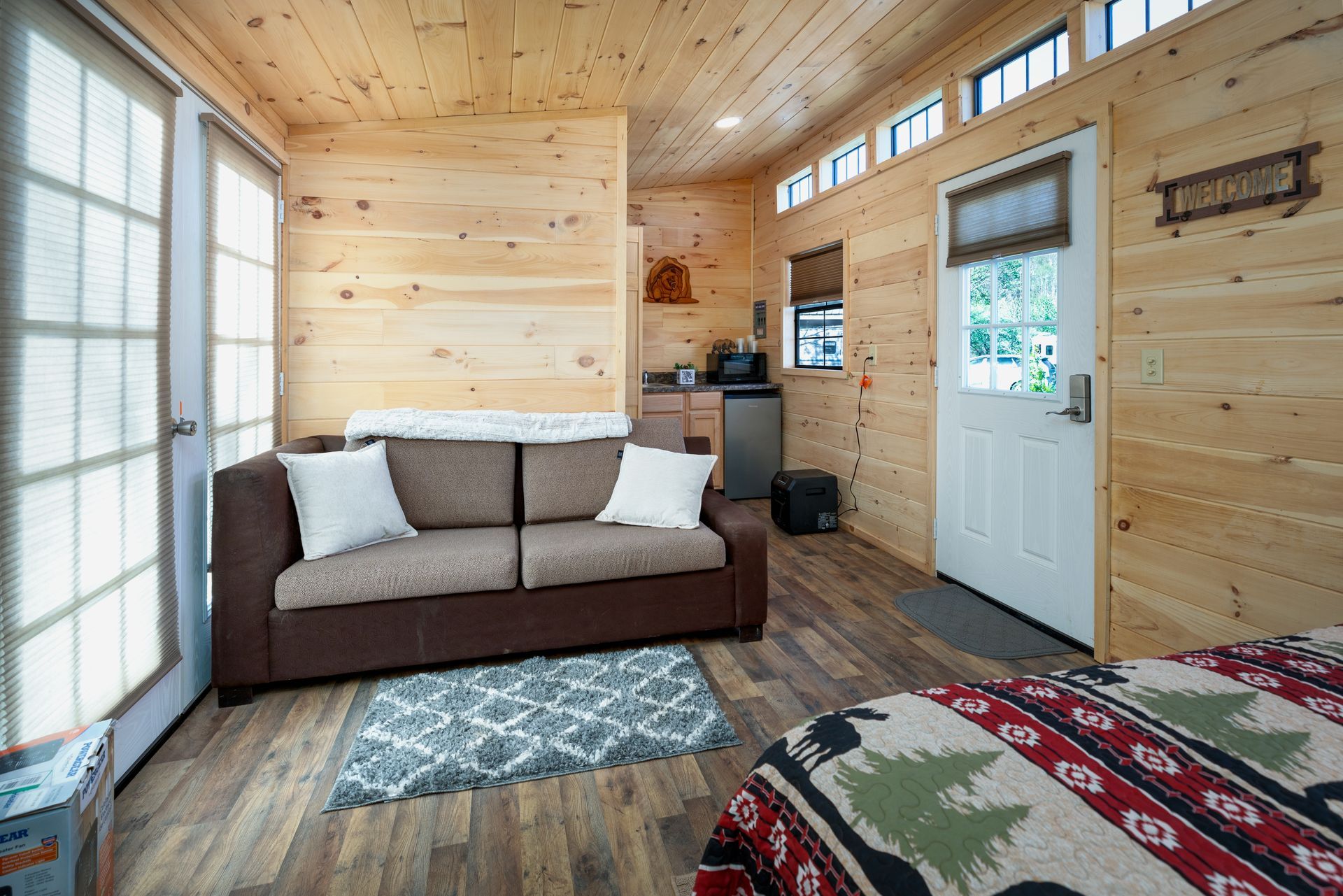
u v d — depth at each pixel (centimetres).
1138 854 67
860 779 83
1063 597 283
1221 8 210
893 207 394
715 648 279
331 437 321
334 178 336
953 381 348
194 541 233
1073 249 271
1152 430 240
